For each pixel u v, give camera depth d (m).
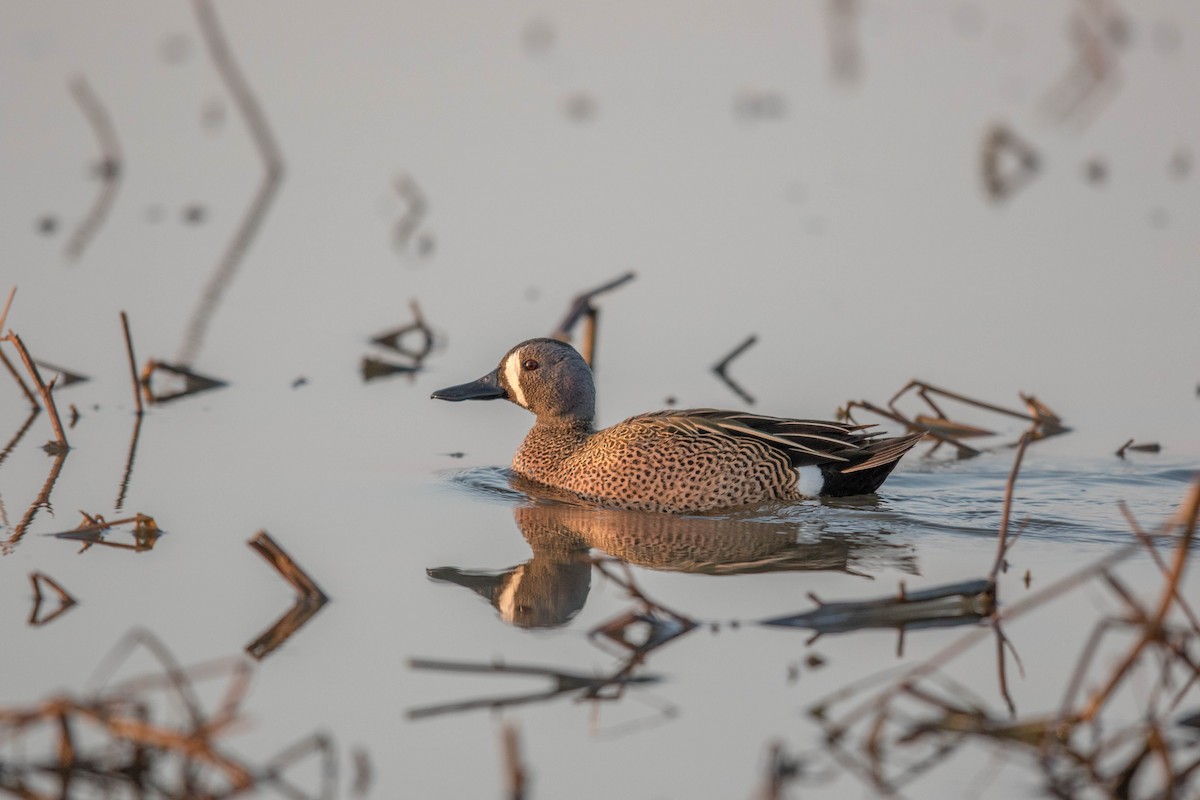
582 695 8.11
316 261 19.45
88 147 24.81
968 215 21.56
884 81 29.36
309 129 26.23
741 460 12.12
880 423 14.30
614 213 21.67
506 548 10.84
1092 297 17.94
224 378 15.43
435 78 29.53
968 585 9.25
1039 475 12.77
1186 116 26.70
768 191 22.84
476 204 22.12
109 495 11.66
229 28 31.81
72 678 8.14
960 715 7.64
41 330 16.34
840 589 9.70
